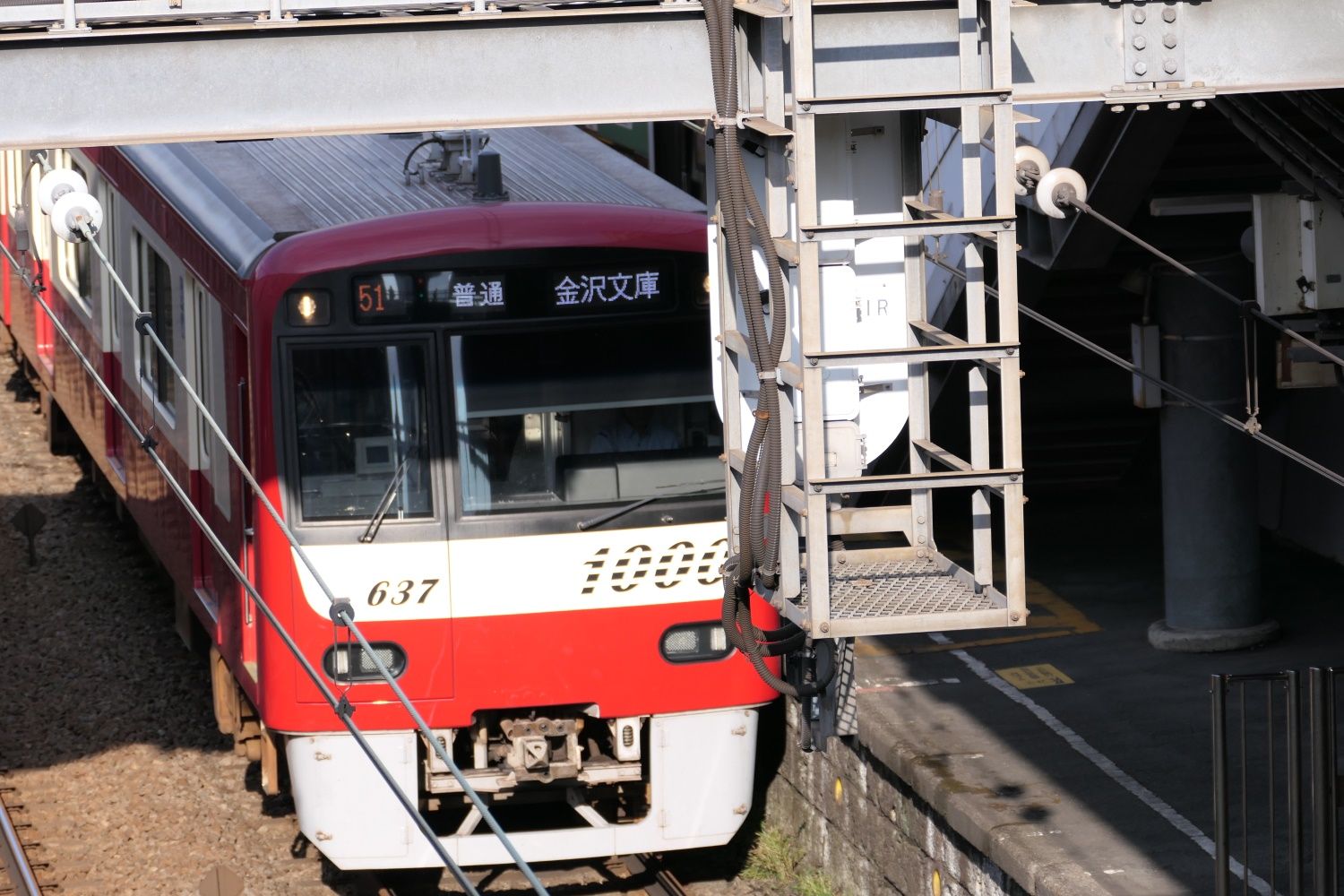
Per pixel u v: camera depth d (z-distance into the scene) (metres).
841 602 26.00
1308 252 33.06
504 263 36.16
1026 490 57.22
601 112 26.61
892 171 27.73
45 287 63.22
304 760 36.19
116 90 25.89
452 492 36.16
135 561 60.59
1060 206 31.62
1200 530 42.47
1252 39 26.94
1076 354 49.28
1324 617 44.62
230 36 25.98
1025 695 39.56
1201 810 32.78
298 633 35.81
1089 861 30.45
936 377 43.56
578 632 36.69
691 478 37.16
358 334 35.88
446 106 26.38
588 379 36.66
